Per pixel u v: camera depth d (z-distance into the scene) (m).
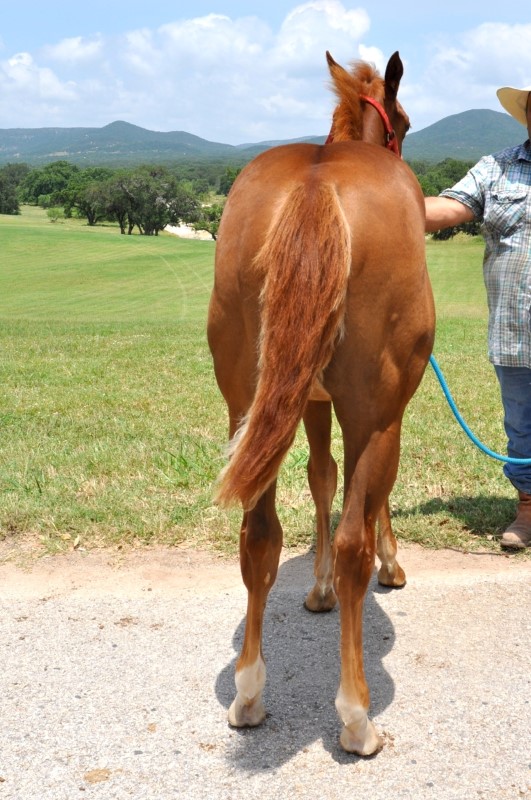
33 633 3.46
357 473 2.49
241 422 2.46
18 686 3.06
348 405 2.46
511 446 4.48
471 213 4.18
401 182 2.57
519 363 4.23
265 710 2.91
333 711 2.91
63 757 2.64
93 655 3.29
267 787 2.50
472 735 2.75
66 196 118.44
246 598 3.79
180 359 11.39
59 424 7.11
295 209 2.31
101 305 30.45
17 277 41.97
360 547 2.48
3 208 137.12
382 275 2.37
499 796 2.45
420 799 2.43
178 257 52.88
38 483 5.16
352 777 2.54
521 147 4.12
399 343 2.48
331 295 2.23
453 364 10.61
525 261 4.11
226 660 3.25
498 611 3.67
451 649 3.34
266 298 2.29
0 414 7.46
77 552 4.33
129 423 7.07
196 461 5.73
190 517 4.73
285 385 2.23
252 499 2.26
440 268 37.62
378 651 3.33
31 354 12.00
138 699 2.98
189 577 4.04
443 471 5.66
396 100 3.78
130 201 106.00
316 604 3.67
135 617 3.61
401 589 3.91
